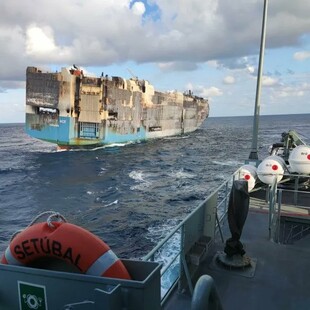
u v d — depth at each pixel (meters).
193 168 52.38
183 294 5.40
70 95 73.38
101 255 2.74
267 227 8.51
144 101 93.12
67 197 34.53
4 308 2.78
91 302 2.42
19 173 50.34
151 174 47.50
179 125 119.75
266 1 11.73
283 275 6.11
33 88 75.75
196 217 6.40
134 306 2.42
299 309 5.09
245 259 6.38
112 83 77.50
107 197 33.88
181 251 5.54
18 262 2.84
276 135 131.25
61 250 2.69
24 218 27.44
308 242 7.64
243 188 6.17
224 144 94.12
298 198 10.83
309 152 11.19
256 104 12.50
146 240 20.62
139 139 93.44
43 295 2.63
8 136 147.88
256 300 5.32
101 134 76.56
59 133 75.19
